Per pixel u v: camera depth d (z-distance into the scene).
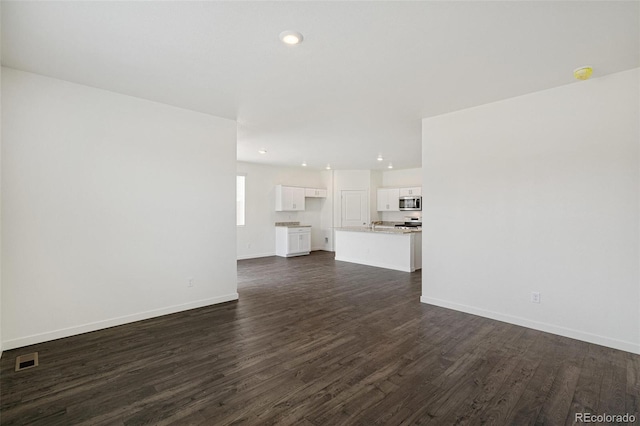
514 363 2.57
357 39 2.27
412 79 2.95
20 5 1.87
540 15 1.98
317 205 9.81
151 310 3.62
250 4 1.89
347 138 5.30
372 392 2.16
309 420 1.88
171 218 3.76
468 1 1.85
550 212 3.17
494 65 2.66
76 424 1.84
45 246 2.95
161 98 3.50
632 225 2.74
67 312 3.07
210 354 2.73
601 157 2.88
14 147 2.79
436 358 2.66
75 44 2.35
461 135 3.81
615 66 2.67
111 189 3.32
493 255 3.56
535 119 3.25
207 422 1.86
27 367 2.49
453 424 1.85
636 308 2.73
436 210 4.06
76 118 3.10
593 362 2.58
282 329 3.31
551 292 3.18
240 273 6.26
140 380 2.31
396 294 4.69
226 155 4.23
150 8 1.92
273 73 2.85
